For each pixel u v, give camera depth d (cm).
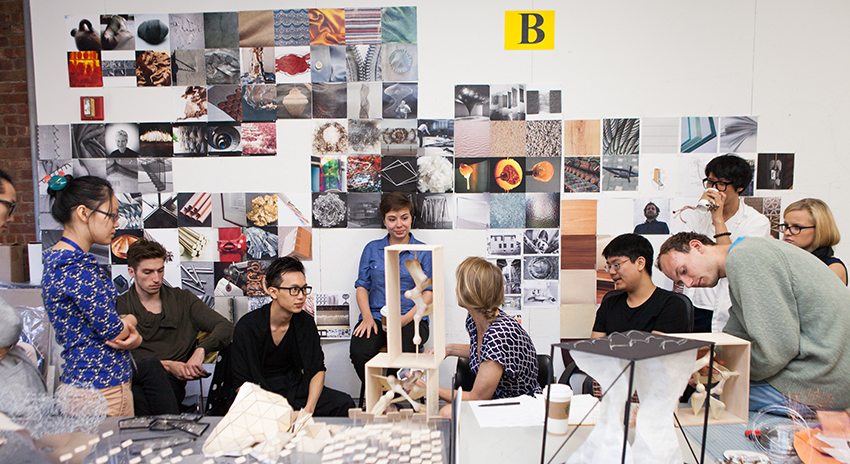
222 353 233
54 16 279
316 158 284
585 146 280
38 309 195
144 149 285
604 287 285
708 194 245
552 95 279
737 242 137
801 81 275
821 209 206
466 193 284
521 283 287
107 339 155
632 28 275
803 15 272
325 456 103
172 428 117
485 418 127
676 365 85
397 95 280
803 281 124
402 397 149
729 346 133
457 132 281
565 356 237
